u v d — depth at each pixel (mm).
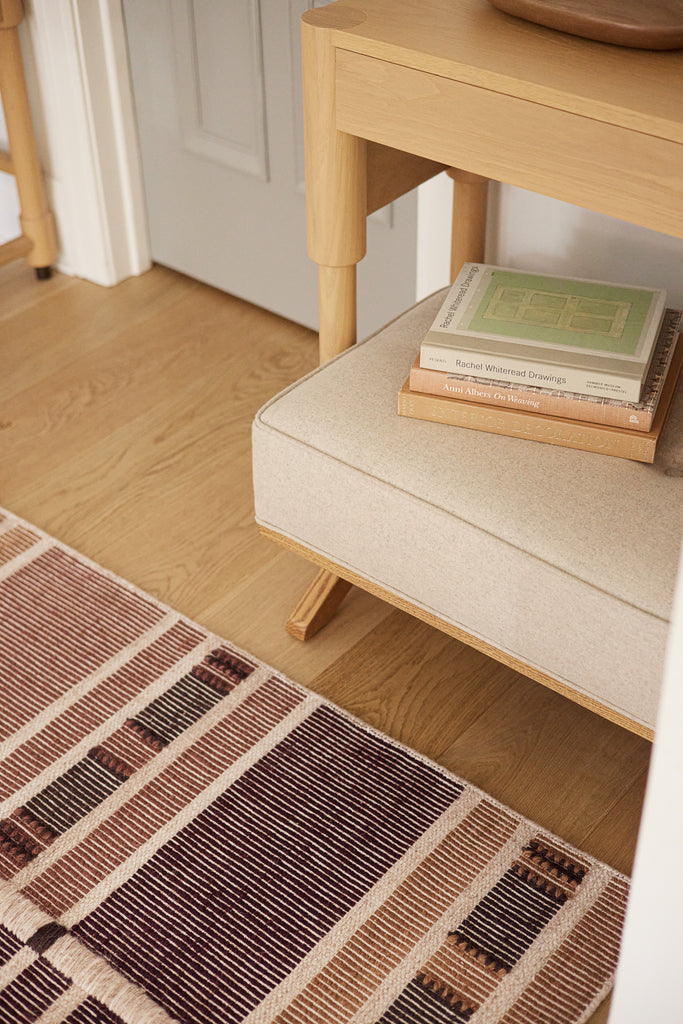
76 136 2121
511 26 1152
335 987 1126
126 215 2252
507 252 1634
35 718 1406
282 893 1212
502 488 1145
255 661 1470
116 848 1258
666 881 718
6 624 1530
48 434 1877
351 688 1441
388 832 1271
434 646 1499
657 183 1007
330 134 1206
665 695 643
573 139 1033
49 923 1170
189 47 1960
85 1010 1105
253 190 2043
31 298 2254
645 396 1166
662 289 1319
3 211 2391
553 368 1164
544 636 1135
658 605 1030
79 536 1677
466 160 1126
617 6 1106
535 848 1247
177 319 2186
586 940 1161
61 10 1973
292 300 2137
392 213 1863
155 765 1347
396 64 1109
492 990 1120
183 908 1199
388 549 1226
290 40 1802
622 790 1317
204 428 1895
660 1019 819
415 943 1161
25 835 1271
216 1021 1101
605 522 1103
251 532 1685
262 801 1305
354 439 1218
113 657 1481
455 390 1211
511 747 1368
